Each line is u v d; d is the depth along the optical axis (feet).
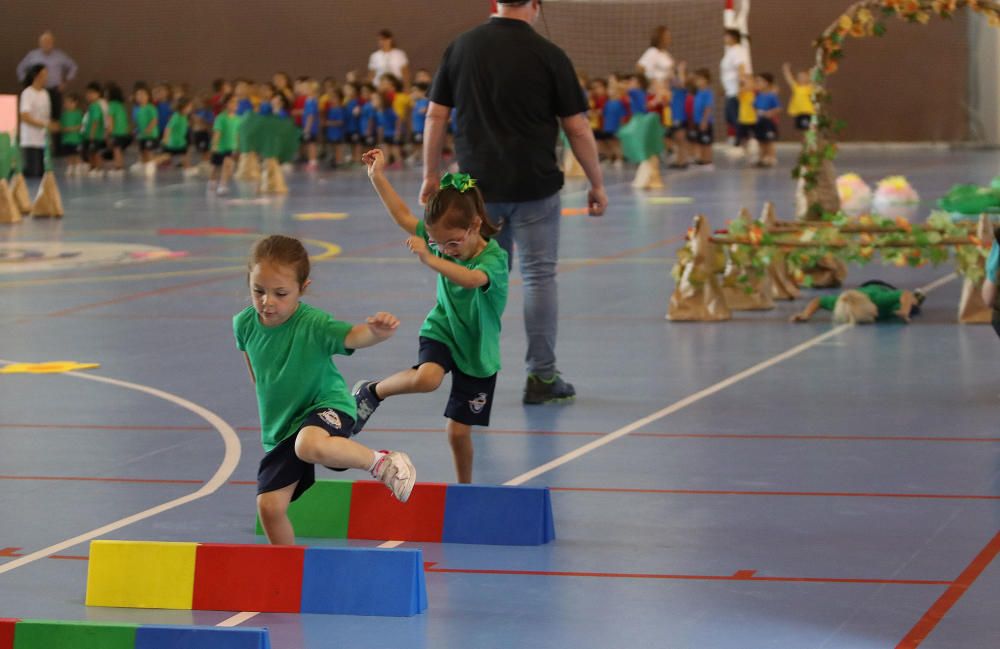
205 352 34.63
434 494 19.22
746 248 39.42
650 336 36.27
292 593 16.31
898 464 22.90
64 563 18.17
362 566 16.21
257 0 133.08
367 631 15.52
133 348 35.27
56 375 31.68
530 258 27.76
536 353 28.14
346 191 89.76
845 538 18.81
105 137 113.50
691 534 19.17
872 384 29.66
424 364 20.24
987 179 84.28
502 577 17.46
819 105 43.83
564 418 26.84
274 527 17.28
